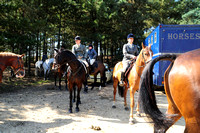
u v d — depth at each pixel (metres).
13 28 10.35
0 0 9.74
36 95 7.29
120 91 5.30
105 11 15.32
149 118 2.09
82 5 14.56
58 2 13.96
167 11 24.25
